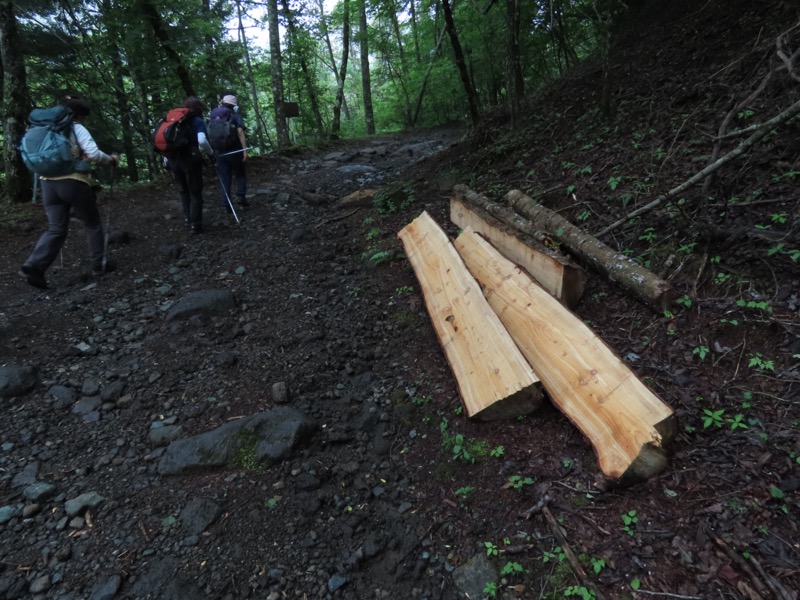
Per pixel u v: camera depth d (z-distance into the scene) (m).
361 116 27.53
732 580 1.85
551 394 2.77
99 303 4.43
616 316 3.41
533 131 6.98
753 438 2.35
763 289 3.05
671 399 2.66
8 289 4.67
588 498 2.29
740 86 4.68
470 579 2.07
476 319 3.29
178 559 2.18
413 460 2.72
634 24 8.16
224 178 6.84
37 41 8.50
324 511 2.43
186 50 9.45
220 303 4.31
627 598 1.88
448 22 7.71
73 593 2.03
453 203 5.43
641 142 5.11
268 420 2.84
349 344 3.82
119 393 3.25
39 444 2.82
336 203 7.58
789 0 5.14
